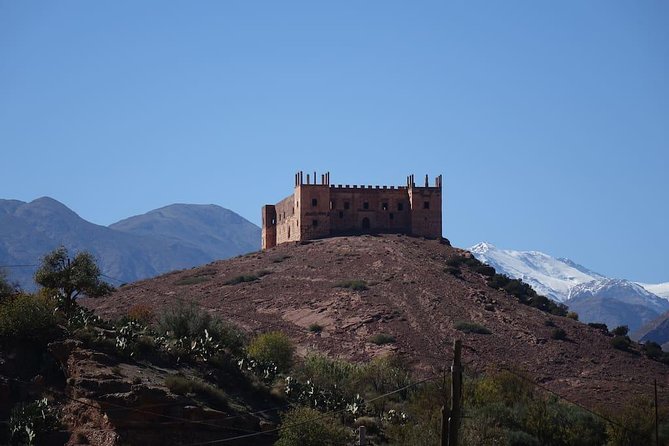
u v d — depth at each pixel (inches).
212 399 6382.9
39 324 6427.2
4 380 5964.6
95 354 6269.7
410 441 6628.9
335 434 6274.6
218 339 7760.8
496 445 7086.6
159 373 6491.1
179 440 5871.1
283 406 6884.8
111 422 5674.2
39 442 5570.9
